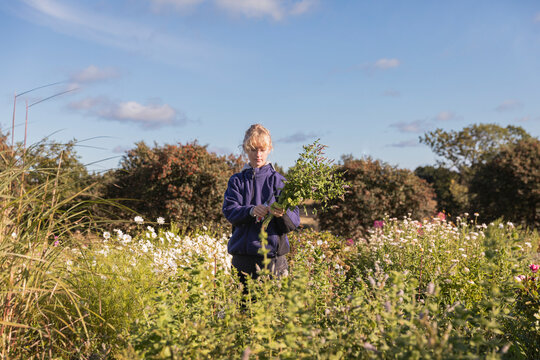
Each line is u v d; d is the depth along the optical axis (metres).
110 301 2.91
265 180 3.01
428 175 36.12
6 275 2.17
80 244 2.61
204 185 11.52
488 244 1.81
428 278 3.81
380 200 13.03
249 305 2.12
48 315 2.59
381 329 1.72
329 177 2.66
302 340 1.72
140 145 12.79
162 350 1.61
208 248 4.60
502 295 1.99
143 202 11.51
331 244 5.96
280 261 2.94
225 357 1.62
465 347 1.49
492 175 17.97
